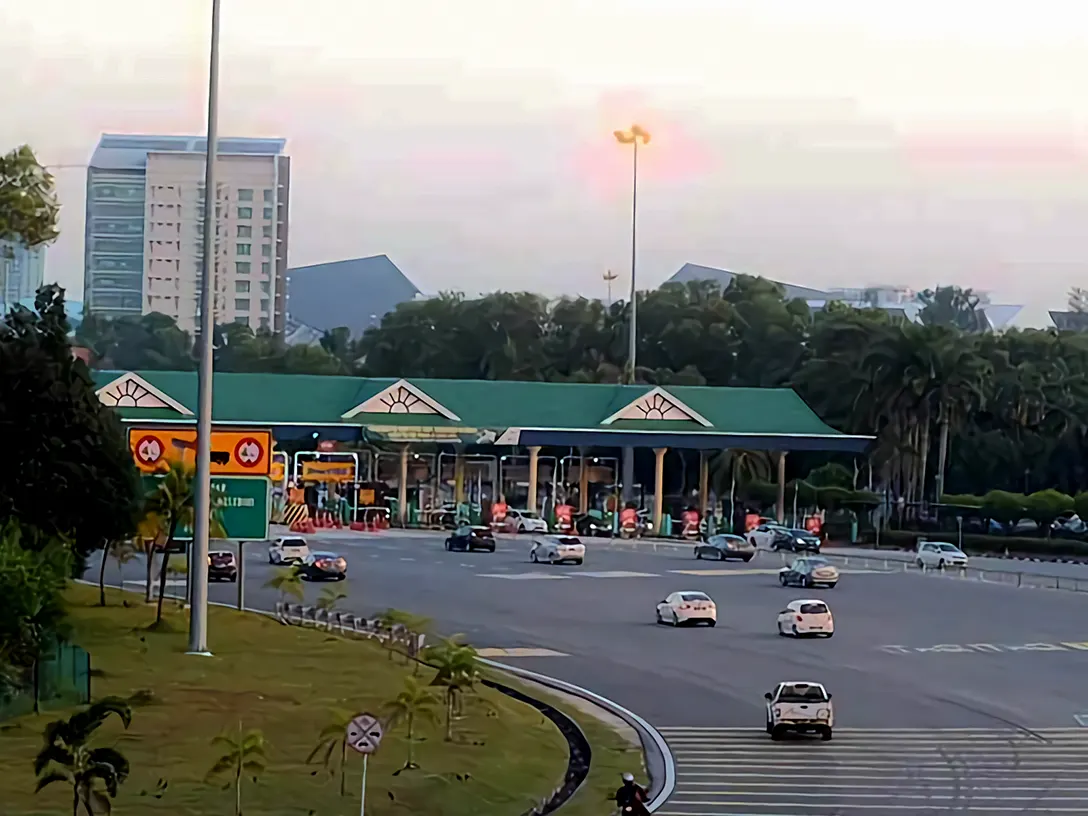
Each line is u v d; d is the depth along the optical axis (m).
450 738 30.66
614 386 115.44
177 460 45.50
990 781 28.69
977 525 106.69
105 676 35.03
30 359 41.44
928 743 33.03
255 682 35.47
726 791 27.53
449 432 108.38
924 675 43.53
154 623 44.94
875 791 27.56
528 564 79.44
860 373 113.69
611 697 39.03
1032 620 58.09
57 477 40.84
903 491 118.25
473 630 52.06
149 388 105.56
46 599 30.64
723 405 113.50
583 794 27.20
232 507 46.41
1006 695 40.06
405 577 70.19
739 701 38.69
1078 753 31.94
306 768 26.55
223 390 110.25
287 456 113.69
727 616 57.91
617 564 81.44
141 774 25.20
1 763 25.31
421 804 25.06
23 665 30.09
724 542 85.38
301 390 112.12
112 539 43.41
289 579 52.09
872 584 72.31
